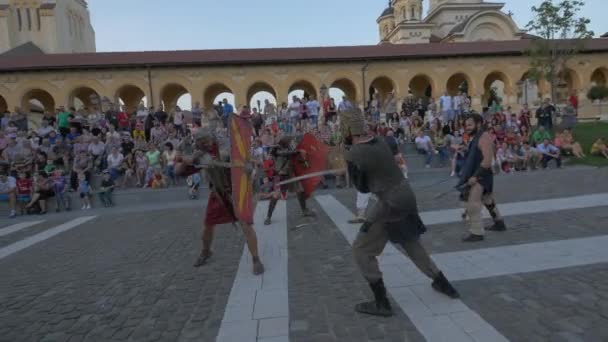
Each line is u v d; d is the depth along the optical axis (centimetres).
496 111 1991
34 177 1341
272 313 390
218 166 531
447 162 1661
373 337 329
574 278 420
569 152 1703
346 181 1321
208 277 516
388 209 349
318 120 2055
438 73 3003
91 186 1466
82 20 6031
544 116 1933
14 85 2678
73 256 693
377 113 2192
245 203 504
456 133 1667
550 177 1220
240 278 501
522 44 3114
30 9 5134
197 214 1041
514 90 3048
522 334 317
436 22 5131
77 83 2716
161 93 2788
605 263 456
